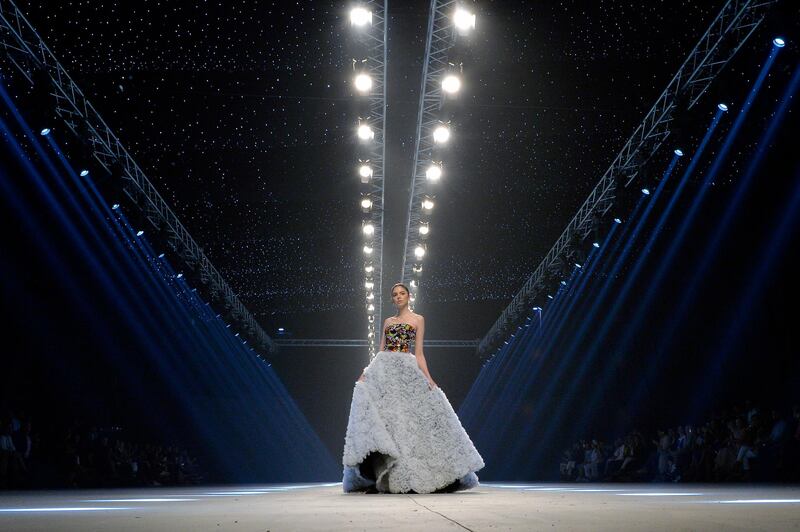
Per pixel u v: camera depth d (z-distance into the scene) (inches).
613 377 693.9
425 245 606.9
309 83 404.2
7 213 474.3
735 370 523.8
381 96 416.2
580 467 650.2
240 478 876.0
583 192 528.7
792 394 471.5
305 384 915.4
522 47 373.4
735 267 503.8
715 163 445.7
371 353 916.6
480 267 681.0
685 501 151.7
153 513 128.1
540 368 783.7
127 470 560.1
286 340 909.8
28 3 342.6
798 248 453.7
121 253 552.1
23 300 512.4
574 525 93.2
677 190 480.4
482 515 110.8
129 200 479.2
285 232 595.8
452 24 351.3
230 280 695.1
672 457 506.6
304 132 452.1
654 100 422.3
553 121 440.8
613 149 471.2
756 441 404.2
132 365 666.2
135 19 348.5
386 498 173.2
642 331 616.4
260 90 409.1
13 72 375.6
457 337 901.2
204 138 456.4
